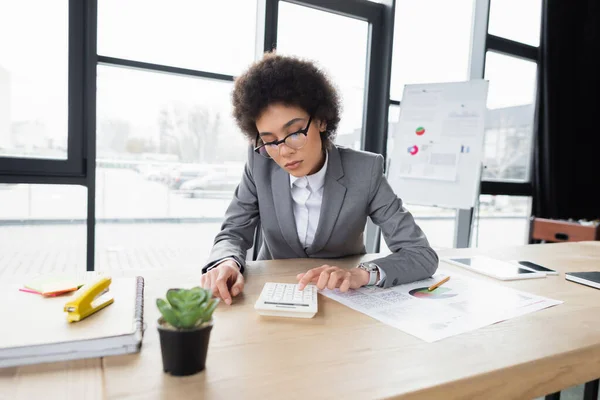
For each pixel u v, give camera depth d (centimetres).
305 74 91
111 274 85
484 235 323
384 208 107
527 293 83
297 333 59
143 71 202
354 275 81
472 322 65
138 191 235
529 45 302
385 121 256
